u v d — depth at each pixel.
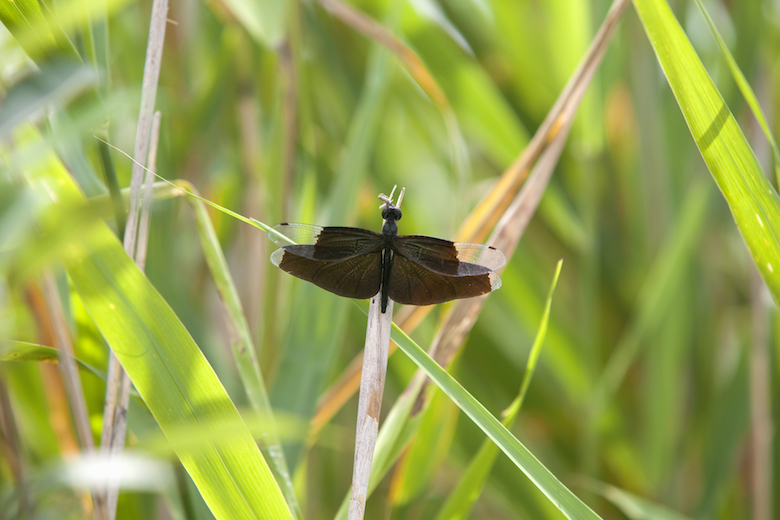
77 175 1.53
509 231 1.55
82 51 1.52
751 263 1.63
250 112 1.66
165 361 1.50
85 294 1.49
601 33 1.55
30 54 1.50
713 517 1.66
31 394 1.60
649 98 1.66
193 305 1.65
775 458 1.65
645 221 1.67
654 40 1.51
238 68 1.66
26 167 1.48
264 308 1.62
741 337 1.67
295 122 1.62
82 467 1.50
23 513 1.54
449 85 1.67
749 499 1.67
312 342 1.58
